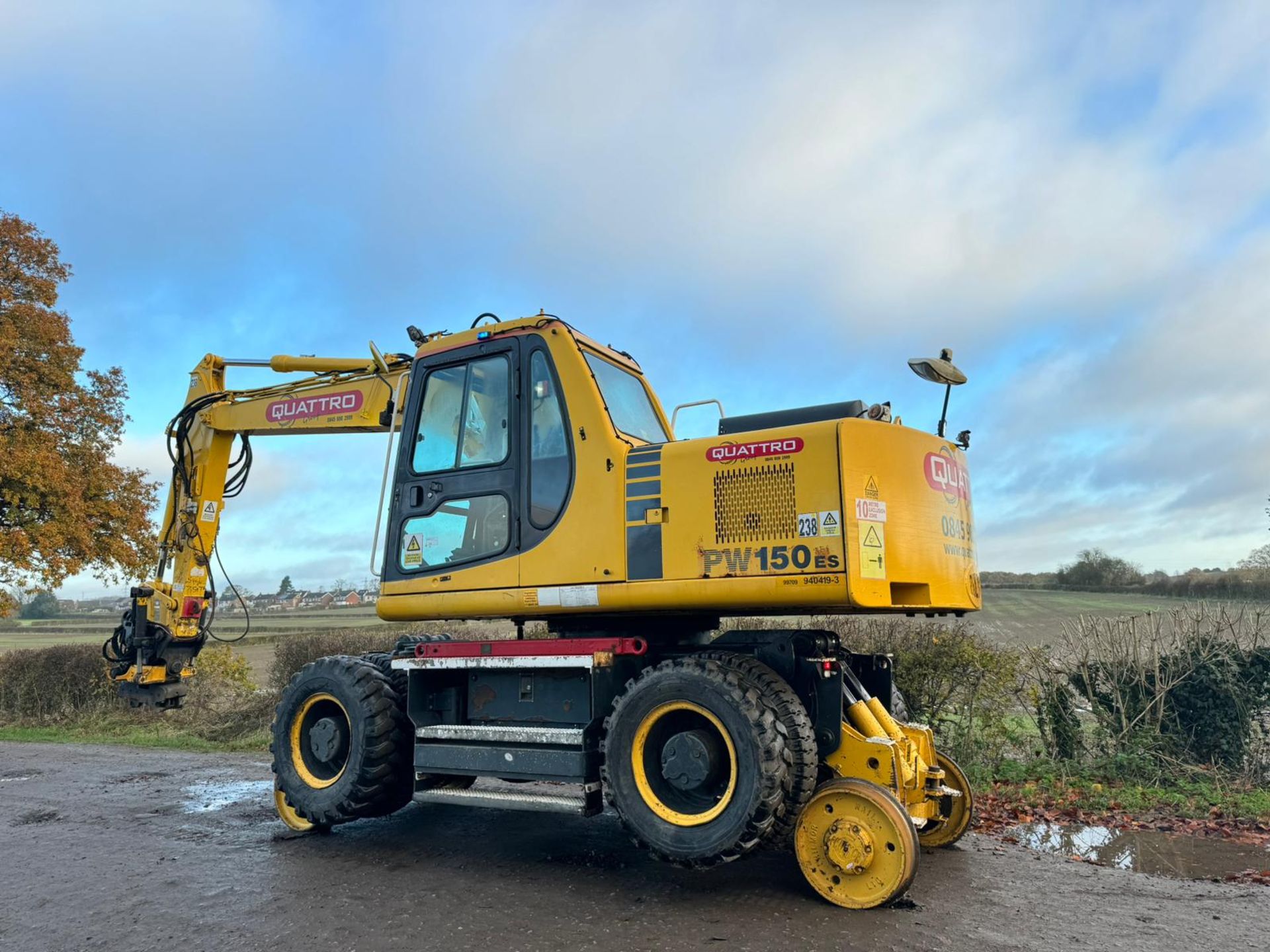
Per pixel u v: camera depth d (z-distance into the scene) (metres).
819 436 4.48
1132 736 7.18
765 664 4.90
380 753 5.62
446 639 6.34
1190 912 4.16
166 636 7.59
